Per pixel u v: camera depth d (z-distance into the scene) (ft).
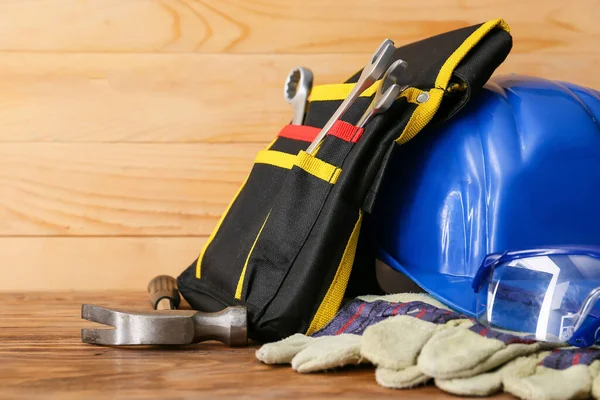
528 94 3.07
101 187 4.51
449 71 2.95
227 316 2.98
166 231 4.52
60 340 3.20
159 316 2.91
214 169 4.51
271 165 3.50
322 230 2.97
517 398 2.31
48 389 2.45
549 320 2.53
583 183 2.93
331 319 2.98
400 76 3.13
